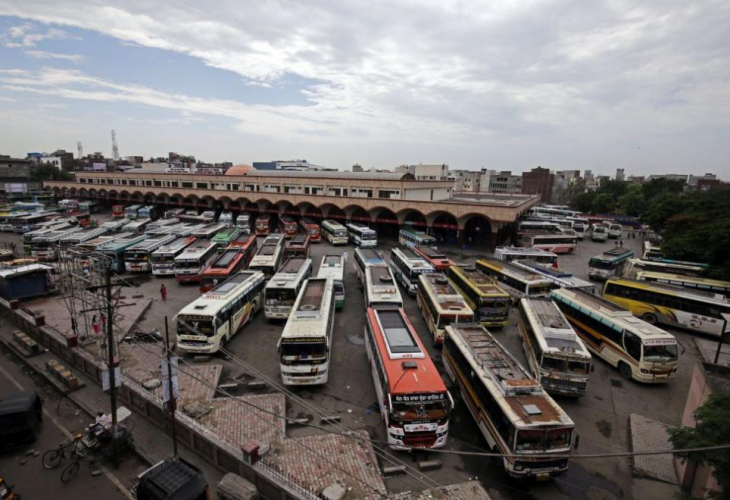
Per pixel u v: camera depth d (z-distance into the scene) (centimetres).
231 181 7069
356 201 5472
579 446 1374
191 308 1931
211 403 1529
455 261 4228
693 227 3744
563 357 1584
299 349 1627
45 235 4222
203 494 1011
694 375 1323
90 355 1780
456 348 1645
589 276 3753
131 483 1184
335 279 2567
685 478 1152
